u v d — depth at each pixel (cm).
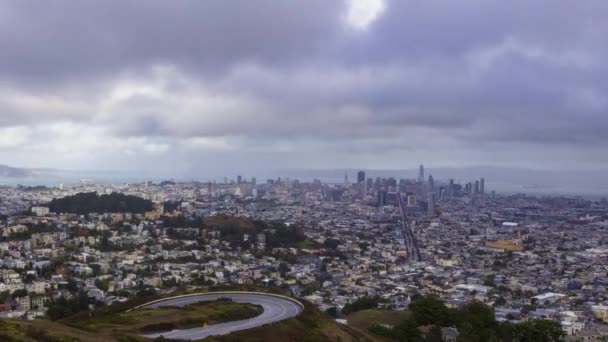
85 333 7344
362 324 14475
